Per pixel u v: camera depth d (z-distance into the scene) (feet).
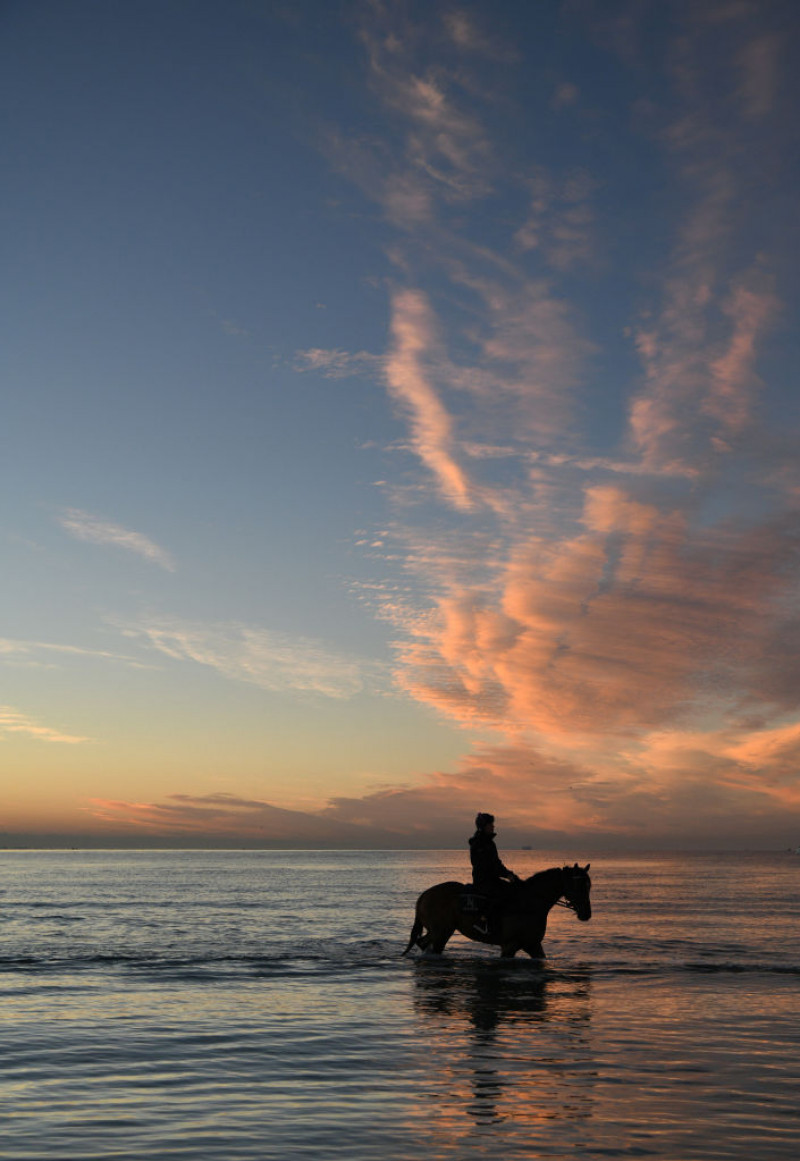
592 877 397.80
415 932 66.69
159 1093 28.76
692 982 54.39
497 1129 24.63
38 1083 30.12
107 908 145.48
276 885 268.00
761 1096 28.25
